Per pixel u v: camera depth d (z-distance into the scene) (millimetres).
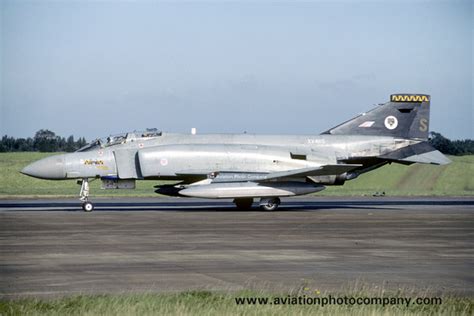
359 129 57375
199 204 60469
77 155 52000
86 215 46281
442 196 81500
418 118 58000
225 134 55188
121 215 46312
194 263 24969
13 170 112250
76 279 21703
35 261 25328
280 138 55656
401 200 70500
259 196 50562
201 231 36094
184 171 51594
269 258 26297
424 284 21203
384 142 56875
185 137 54094
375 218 44688
